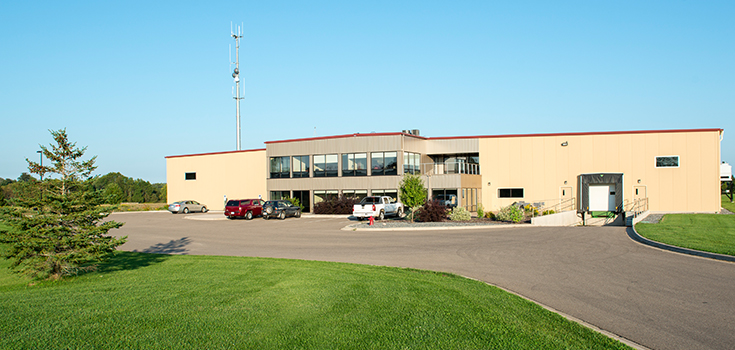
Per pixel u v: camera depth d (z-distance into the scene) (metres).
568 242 17.75
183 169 51.06
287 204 35.94
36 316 7.37
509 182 38.00
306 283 10.12
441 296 8.88
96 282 10.90
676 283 10.10
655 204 34.06
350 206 37.84
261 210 37.00
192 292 9.27
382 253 16.16
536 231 22.33
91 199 11.80
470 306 8.12
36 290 9.96
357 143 39.53
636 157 34.62
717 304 8.37
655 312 7.93
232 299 8.59
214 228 28.17
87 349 5.94
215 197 48.97
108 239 12.05
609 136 35.38
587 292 9.50
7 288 10.57
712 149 33.12
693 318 7.55
